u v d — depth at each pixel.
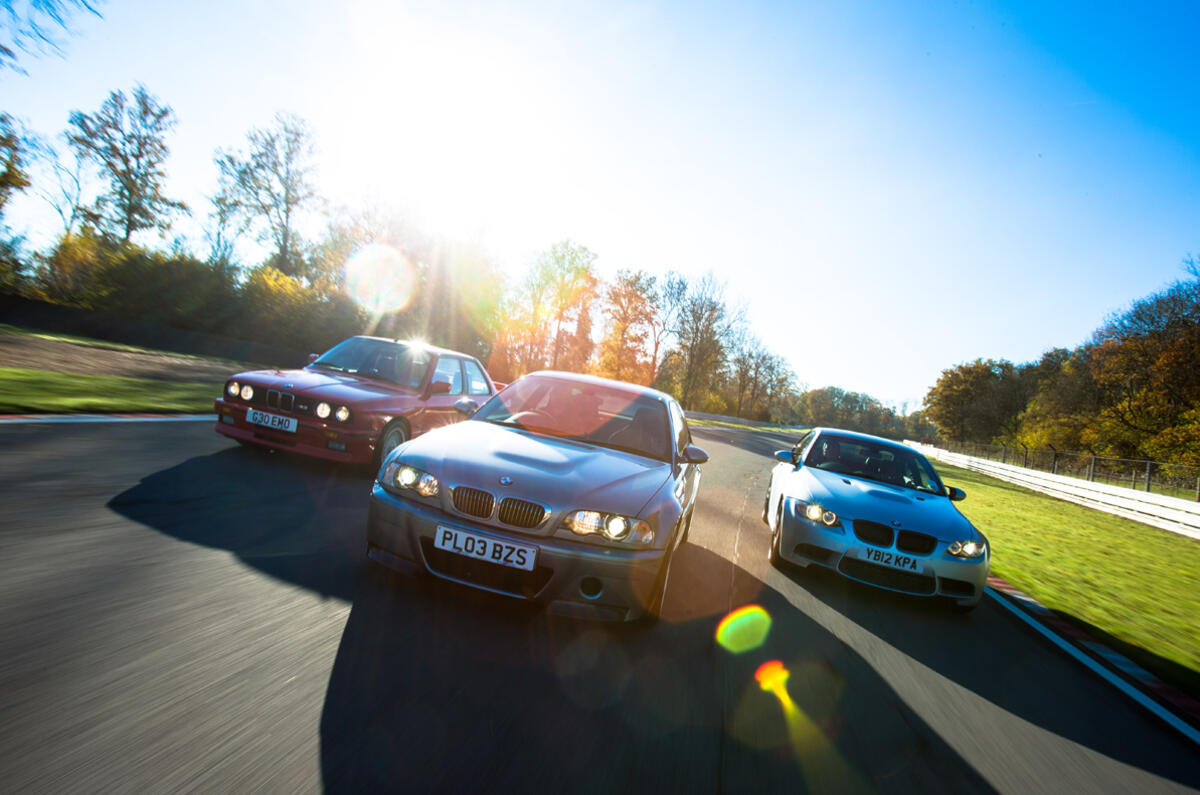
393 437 5.64
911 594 4.34
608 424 3.97
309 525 3.91
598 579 2.77
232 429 5.44
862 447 5.96
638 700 2.39
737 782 1.97
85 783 1.51
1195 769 2.65
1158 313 30.77
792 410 126.25
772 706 2.55
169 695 1.94
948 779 2.22
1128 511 14.27
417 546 2.84
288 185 34.50
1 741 1.62
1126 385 31.84
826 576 4.96
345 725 1.92
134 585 2.70
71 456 4.76
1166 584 6.91
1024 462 30.06
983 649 3.81
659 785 1.88
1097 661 3.91
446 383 6.18
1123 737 2.86
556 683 2.40
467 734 1.97
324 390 5.29
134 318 21.78
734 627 3.43
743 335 56.88
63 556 2.90
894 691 2.94
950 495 5.39
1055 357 59.44
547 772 1.85
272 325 24.20
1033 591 5.66
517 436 3.56
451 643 2.58
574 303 49.25
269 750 1.75
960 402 66.75
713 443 20.22
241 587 2.84
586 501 2.84
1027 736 2.71
